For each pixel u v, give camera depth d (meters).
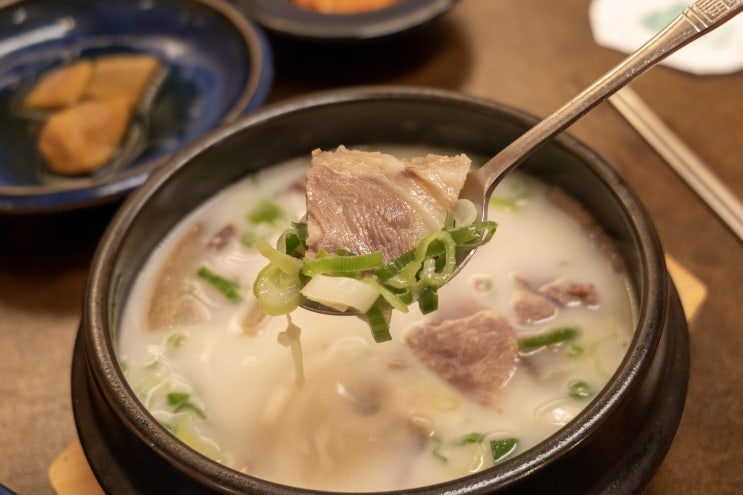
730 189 0.41
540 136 0.32
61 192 0.40
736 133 0.44
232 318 0.35
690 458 0.33
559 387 0.32
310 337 0.34
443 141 0.38
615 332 0.33
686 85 0.46
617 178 0.33
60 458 0.33
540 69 0.49
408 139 0.38
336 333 0.34
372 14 0.48
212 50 0.50
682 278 0.37
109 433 0.30
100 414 0.30
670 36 0.31
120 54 0.52
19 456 0.35
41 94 0.49
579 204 0.36
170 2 0.52
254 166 0.38
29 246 0.42
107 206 0.41
